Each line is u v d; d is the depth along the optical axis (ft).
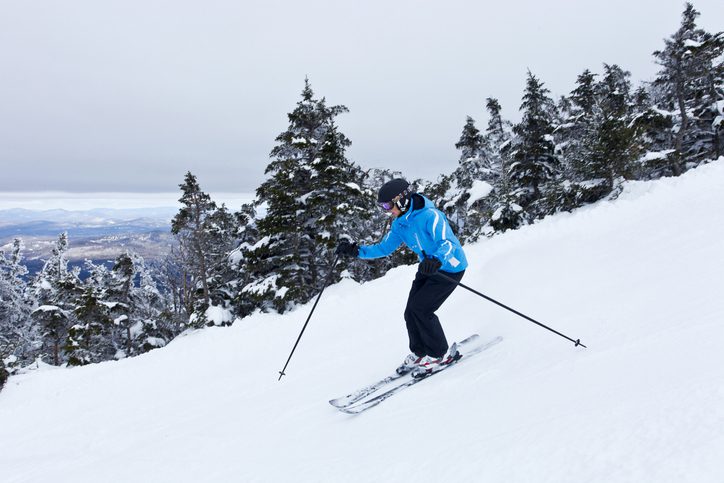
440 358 10.54
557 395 6.68
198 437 11.35
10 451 15.64
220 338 24.64
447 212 64.44
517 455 5.22
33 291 106.52
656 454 4.18
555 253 20.81
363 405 9.87
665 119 56.75
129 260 82.33
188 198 70.23
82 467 11.61
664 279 11.80
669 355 6.55
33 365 35.24
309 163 50.42
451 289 10.30
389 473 6.15
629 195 40.01
